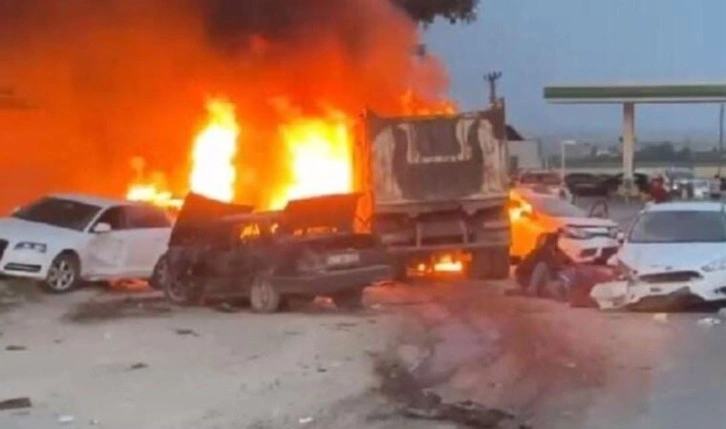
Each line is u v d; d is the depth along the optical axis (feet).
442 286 75.41
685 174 266.16
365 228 79.30
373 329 53.11
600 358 44.29
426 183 79.20
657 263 60.13
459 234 79.61
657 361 43.50
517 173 204.23
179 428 31.63
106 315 58.29
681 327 53.78
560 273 65.98
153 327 53.57
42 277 66.64
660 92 227.81
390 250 73.67
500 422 32.50
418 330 52.80
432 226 79.46
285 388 37.73
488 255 80.18
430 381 39.29
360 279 60.54
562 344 48.16
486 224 79.82
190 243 63.87
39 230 68.28
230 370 41.24
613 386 38.29
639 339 49.60
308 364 42.70
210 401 35.45
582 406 34.91
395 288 74.33
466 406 34.68
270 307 60.29
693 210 64.75
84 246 68.59
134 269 71.05
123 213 71.20
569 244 81.25
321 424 32.22
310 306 63.21
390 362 43.24
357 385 38.37
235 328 53.36
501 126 79.77
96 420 32.58
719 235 63.31
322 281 59.41
